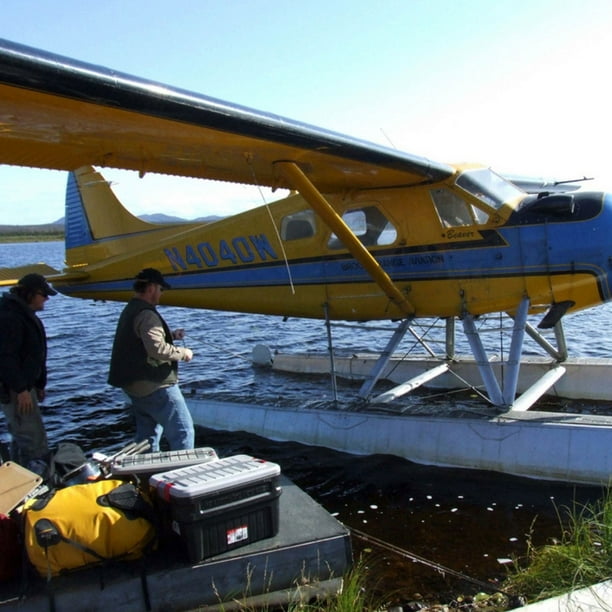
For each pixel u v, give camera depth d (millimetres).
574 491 4562
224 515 2910
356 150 4867
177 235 7797
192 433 4508
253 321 16047
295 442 5910
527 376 7156
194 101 3711
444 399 7242
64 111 3516
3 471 3129
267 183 5855
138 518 2922
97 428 6617
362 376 8359
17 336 4242
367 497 4648
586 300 5375
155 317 4316
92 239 9273
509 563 3521
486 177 5801
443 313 5977
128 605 2742
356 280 6305
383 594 3180
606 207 5262
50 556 2736
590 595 2568
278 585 2963
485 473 4992
